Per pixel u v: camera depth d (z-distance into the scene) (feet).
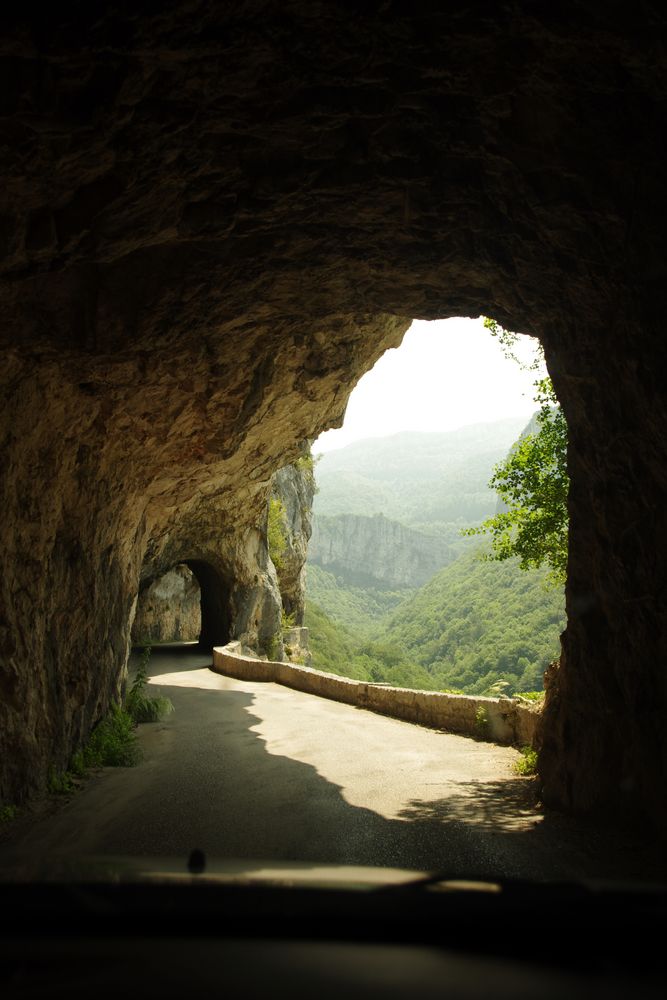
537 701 39.63
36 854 21.79
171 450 41.27
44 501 29.45
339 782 32.86
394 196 22.00
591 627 25.70
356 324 39.09
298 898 7.83
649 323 19.99
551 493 46.44
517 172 20.38
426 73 17.43
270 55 16.31
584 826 24.06
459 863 20.79
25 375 25.71
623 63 16.43
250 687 75.15
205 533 106.01
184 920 7.18
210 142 18.97
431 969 6.23
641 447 21.56
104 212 19.74
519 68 17.28
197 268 25.38
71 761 34.24
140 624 151.43
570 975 6.19
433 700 48.52
